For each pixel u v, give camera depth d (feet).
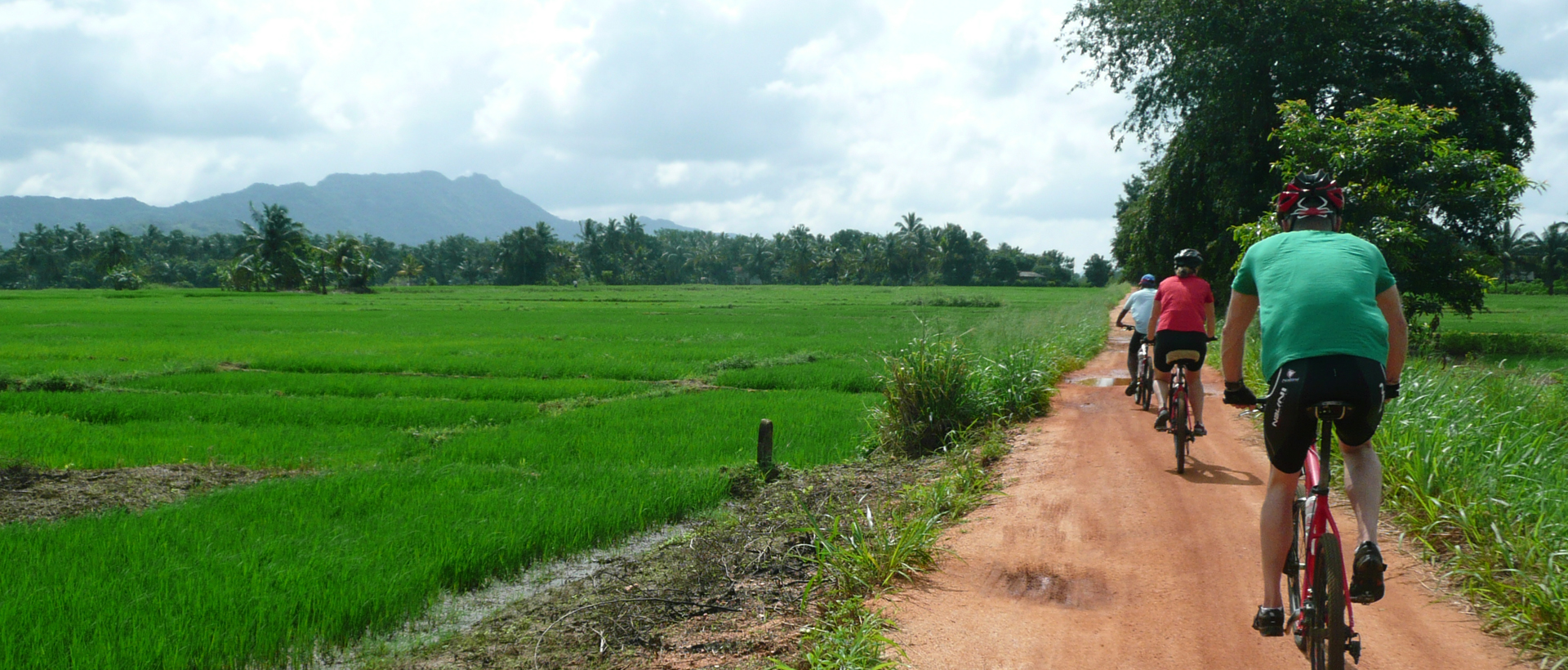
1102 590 15.75
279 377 63.26
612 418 43.86
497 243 579.48
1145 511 20.65
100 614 17.20
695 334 114.11
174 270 540.52
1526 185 60.90
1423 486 18.98
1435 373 29.86
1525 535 16.10
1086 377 51.31
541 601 18.98
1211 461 25.96
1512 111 92.68
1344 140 61.11
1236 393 12.27
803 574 18.65
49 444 36.88
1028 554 18.02
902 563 17.22
